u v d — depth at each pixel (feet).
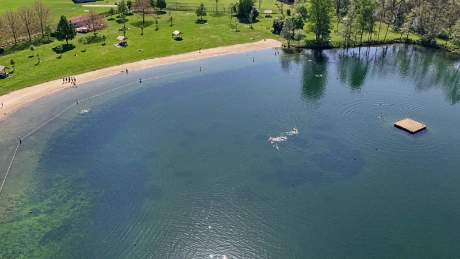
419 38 623.36
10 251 257.75
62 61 513.86
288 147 357.20
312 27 597.52
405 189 310.04
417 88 473.67
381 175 324.19
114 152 351.46
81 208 291.58
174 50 565.53
